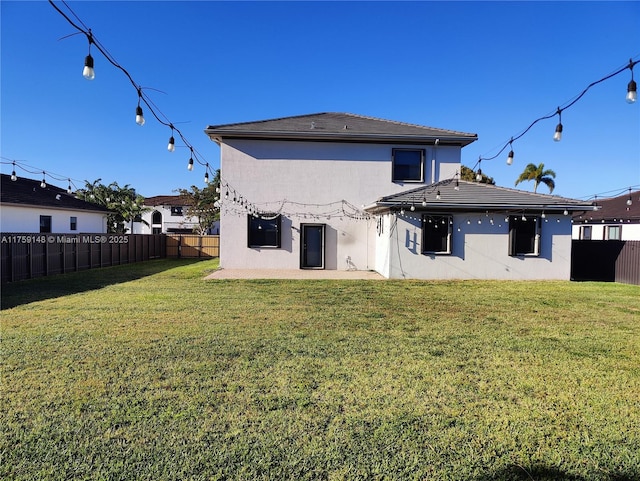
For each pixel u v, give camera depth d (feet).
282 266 46.57
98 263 49.19
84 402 10.43
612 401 10.91
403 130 47.52
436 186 43.50
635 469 7.86
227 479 7.41
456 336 17.52
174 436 8.83
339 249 46.70
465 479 7.52
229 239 46.39
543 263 39.52
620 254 37.76
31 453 8.13
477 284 35.37
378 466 7.86
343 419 9.68
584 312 23.17
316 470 7.71
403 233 39.01
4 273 34.17
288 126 47.39
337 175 46.55
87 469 7.64
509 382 12.17
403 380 12.22
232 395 10.96
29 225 63.00
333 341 16.44
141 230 128.47
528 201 38.45
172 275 40.40
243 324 19.31
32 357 14.02
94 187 93.15
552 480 7.52
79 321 19.66
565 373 13.00
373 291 30.63
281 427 9.27
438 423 9.57
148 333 17.42
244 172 46.16
